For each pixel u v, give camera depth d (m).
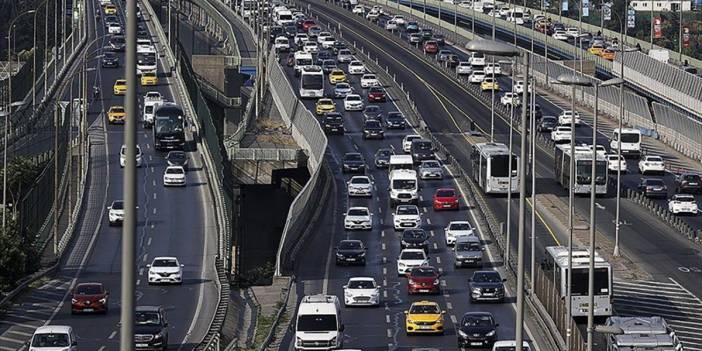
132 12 42.75
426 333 122.44
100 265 161.00
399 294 143.12
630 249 167.50
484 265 156.88
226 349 109.56
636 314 135.88
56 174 176.38
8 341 120.31
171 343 118.75
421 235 165.12
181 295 142.62
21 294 143.12
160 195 199.62
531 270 141.88
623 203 198.50
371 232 177.38
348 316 132.38
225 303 132.50
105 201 199.25
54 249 162.88
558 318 121.44
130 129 42.75
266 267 161.00
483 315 117.62
